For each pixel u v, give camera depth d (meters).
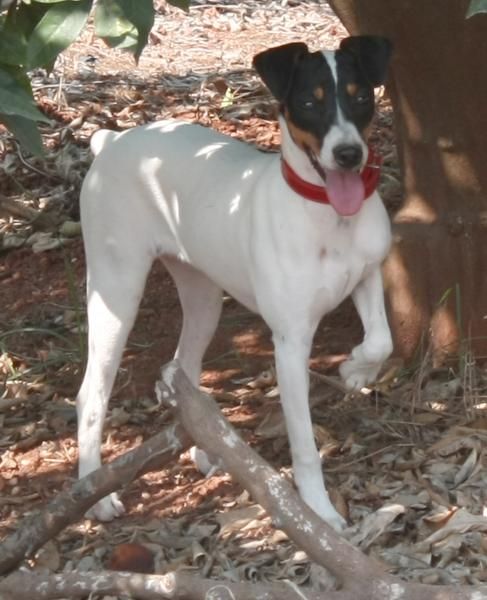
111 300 5.04
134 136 5.05
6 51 3.70
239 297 4.85
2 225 7.51
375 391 5.59
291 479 5.07
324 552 3.77
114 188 5.01
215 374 6.04
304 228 4.43
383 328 4.66
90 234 5.09
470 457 5.02
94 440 5.09
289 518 3.80
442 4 5.19
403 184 5.90
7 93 3.38
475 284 5.72
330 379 5.57
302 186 4.41
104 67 9.51
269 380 5.86
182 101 8.87
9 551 4.20
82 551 4.76
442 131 5.59
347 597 3.72
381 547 4.54
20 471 5.42
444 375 5.76
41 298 6.86
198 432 3.88
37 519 4.19
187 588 3.82
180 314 6.55
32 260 7.19
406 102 5.62
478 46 5.25
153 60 9.73
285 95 4.42
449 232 5.71
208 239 4.79
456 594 3.65
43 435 5.65
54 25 3.60
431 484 4.93
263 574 4.45
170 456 4.03
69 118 8.59
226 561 4.55
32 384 6.06
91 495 4.11
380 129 8.12
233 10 10.79
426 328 5.80
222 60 9.68
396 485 4.95
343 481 5.04
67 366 6.21
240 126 8.39
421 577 4.29
